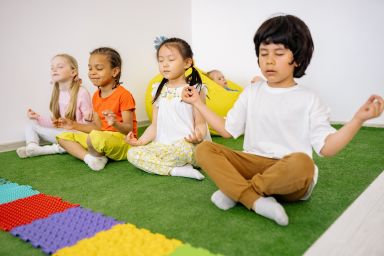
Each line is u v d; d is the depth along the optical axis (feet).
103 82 5.73
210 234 2.82
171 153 4.62
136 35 8.75
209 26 10.33
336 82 8.54
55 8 7.00
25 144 6.86
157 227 2.99
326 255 2.47
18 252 2.68
